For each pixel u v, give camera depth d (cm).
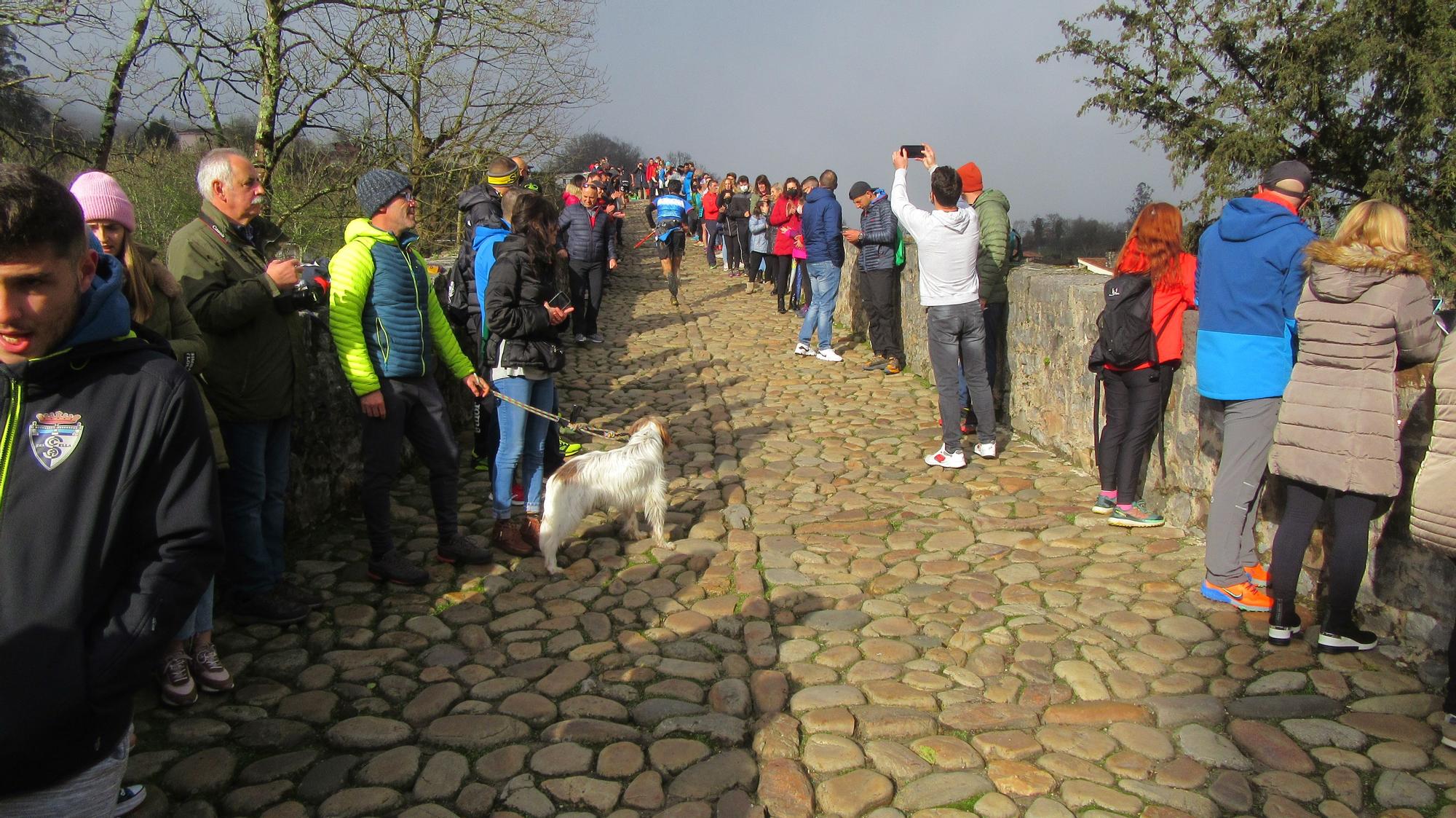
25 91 691
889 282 900
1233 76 1839
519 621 399
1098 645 371
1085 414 593
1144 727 314
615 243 1588
